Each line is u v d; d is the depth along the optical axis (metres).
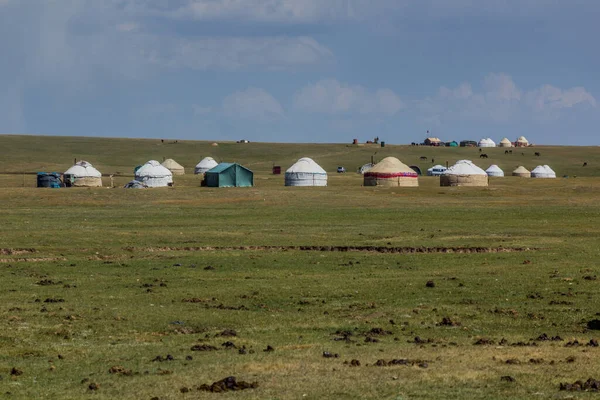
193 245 91.38
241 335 45.91
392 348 41.75
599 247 90.00
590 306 55.44
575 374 35.06
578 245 91.69
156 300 57.44
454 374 35.12
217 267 75.50
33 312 51.97
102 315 51.38
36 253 83.88
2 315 50.66
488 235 101.62
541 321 50.66
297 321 50.28
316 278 68.56
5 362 39.00
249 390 32.81
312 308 55.03
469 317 51.81
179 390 32.91
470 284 64.81
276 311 53.88
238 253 85.88
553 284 64.56
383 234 102.31
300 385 33.41
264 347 42.41
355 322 50.00
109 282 66.06
